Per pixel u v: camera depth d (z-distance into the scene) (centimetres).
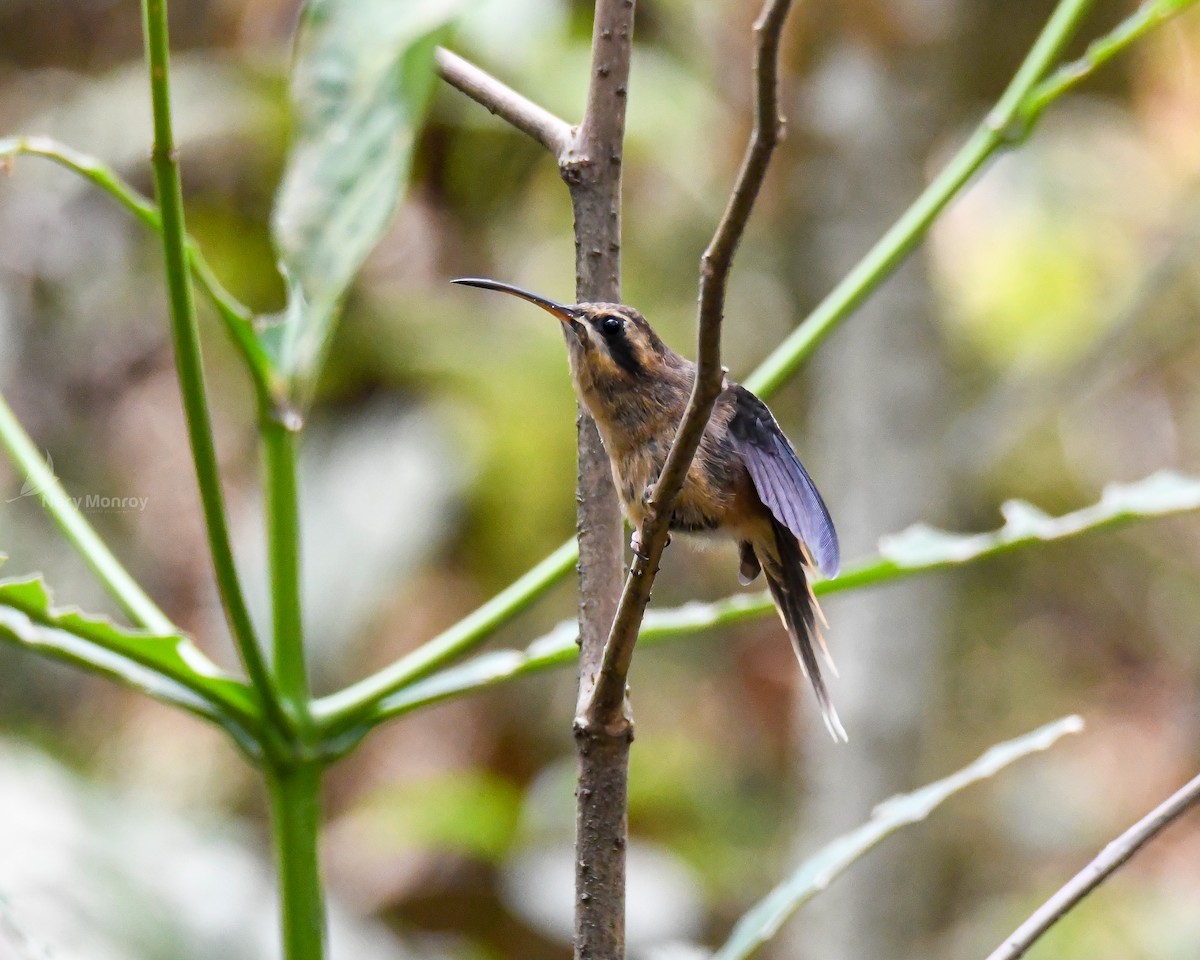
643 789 1248
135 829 652
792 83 1105
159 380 1078
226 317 418
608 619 438
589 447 450
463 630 441
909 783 1088
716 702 1347
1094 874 406
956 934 1401
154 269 1084
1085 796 1549
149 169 1077
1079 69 510
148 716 1079
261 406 427
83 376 1063
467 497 1064
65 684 1074
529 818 993
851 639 1097
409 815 960
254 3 1084
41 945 452
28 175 1066
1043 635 1633
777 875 1232
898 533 1088
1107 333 1280
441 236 1118
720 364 348
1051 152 1462
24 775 648
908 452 1101
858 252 1115
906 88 1112
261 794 1066
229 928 628
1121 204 1452
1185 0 500
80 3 1148
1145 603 1630
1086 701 1611
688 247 1227
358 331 1068
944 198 511
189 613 1012
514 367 1091
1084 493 1551
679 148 1105
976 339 1411
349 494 1007
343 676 957
